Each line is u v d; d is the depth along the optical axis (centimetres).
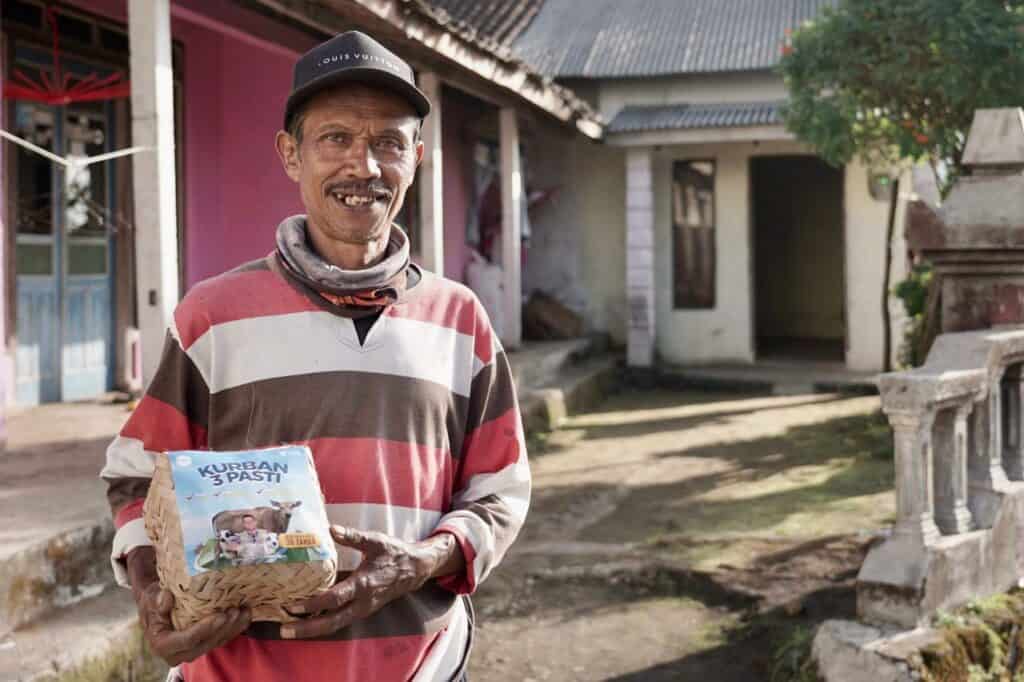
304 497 168
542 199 1433
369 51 188
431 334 196
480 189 1300
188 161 889
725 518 684
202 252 914
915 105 867
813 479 794
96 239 817
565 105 1170
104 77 820
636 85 1423
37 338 764
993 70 768
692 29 1459
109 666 390
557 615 520
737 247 1417
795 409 1148
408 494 188
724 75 1400
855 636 403
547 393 1072
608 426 1070
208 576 158
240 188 962
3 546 396
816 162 1809
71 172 787
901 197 1282
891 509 685
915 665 382
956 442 439
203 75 910
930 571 411
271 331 187
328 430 184
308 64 188
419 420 190
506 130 1173
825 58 877
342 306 189
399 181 193
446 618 196
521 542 632
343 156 188
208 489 164
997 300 478
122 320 841
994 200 469
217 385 187
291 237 193
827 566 551
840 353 1557
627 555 587
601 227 1464
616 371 1367
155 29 558
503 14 1470
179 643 162
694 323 1435
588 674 454
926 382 408
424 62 888
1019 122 467
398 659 187
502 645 486
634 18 1512
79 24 788
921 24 806
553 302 1425
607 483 806
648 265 1369
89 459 568
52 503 466
